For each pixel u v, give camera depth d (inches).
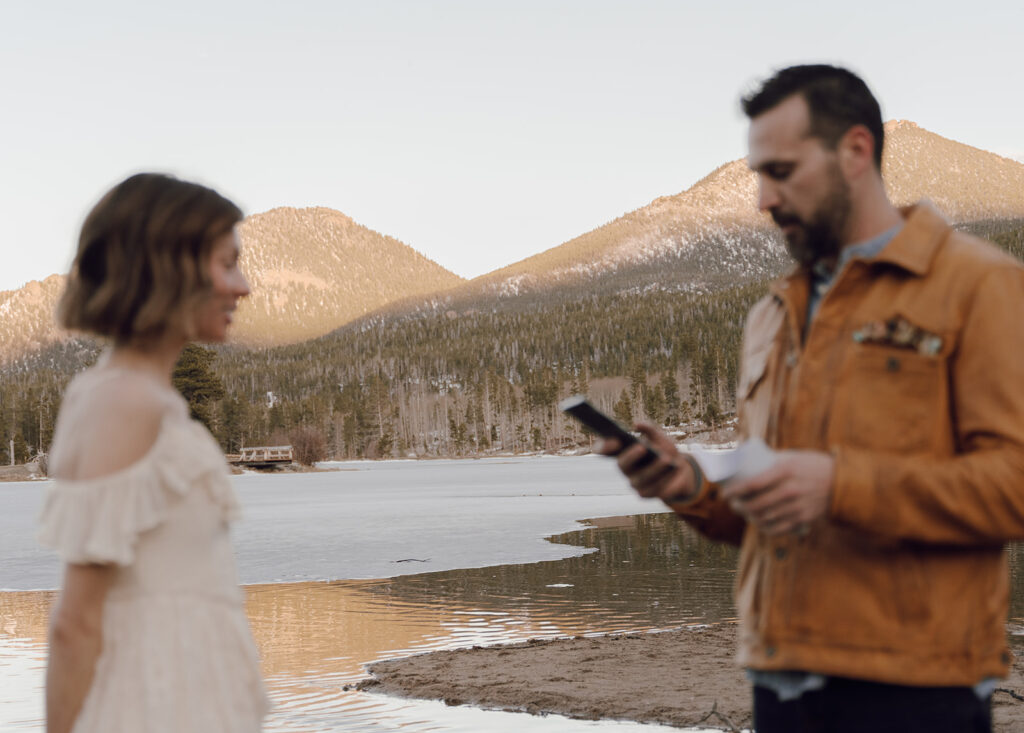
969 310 81.9
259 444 5989.2
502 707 261.1
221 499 83.8
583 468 3216.0
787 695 86.3
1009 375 78.8
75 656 77.5
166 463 79.3
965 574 82.0
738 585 96.9
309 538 805.2
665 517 964.0
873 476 75.9
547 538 770.8
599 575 547.8
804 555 85.4
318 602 468.1
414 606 451.2
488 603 455.5
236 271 89.0
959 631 81.4
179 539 80.9
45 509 79.4
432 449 7155.5
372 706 266.2
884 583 81.7
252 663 86.6
